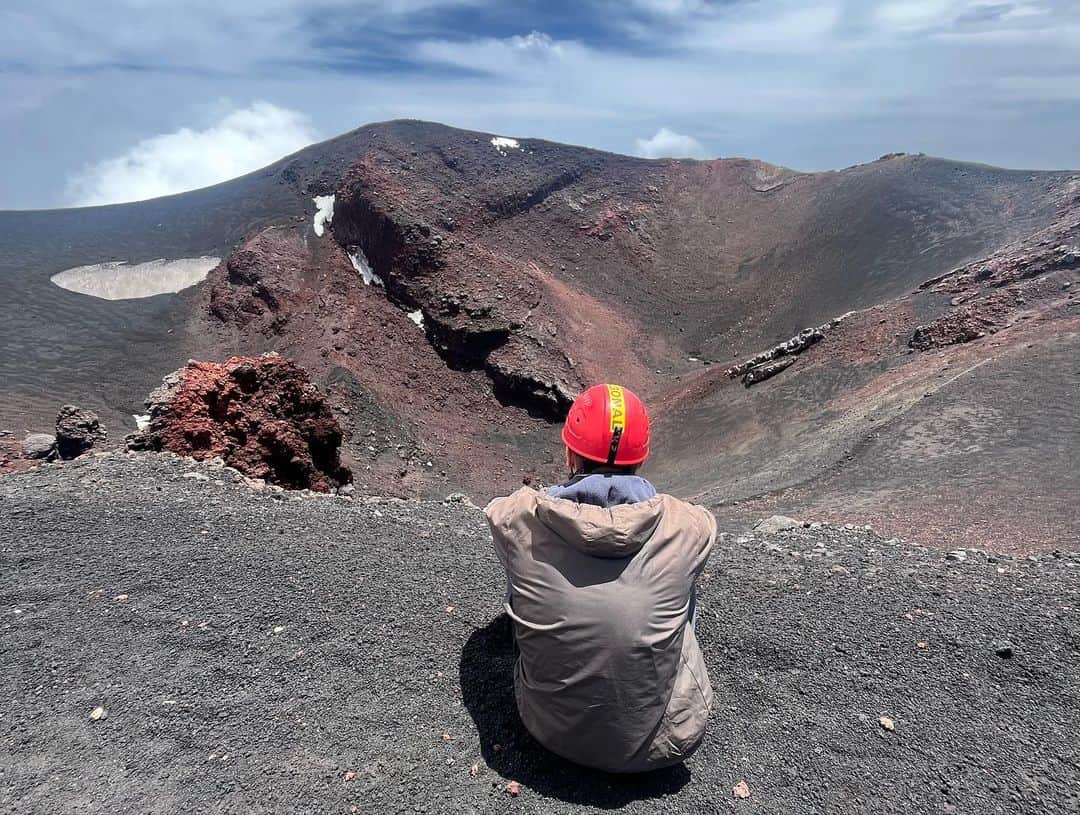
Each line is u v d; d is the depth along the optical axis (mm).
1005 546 15617
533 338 61469
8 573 5785
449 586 6051
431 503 12602
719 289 81250
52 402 46938
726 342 71625
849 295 68562
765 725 4230
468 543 7938
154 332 62125
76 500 8062
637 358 67938
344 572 6160
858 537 9117
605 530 3332
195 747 3766
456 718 4148
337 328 59094
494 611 5562
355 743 3875
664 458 43281
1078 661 4867
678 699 3609
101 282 72250
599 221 87125
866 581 6641
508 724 4105
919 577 6801
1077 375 27578
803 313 70188
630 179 94812
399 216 66125
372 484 38281
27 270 71438
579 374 61562
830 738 4109
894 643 5176
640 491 3688
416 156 83875
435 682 4492
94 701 4105
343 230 71500
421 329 63188
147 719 3965
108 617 5105
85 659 4543
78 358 55562
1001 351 32719
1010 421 25625
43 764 3557
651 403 54906
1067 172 66250
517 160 89750
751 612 5691
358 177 70812
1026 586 6461
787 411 41000
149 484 9844
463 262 64688
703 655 5000
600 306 75562
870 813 3543
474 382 60219
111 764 3592
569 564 3451
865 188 83750
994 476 21656
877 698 4500
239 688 4309
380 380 55969
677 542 3553
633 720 3475
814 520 20703
